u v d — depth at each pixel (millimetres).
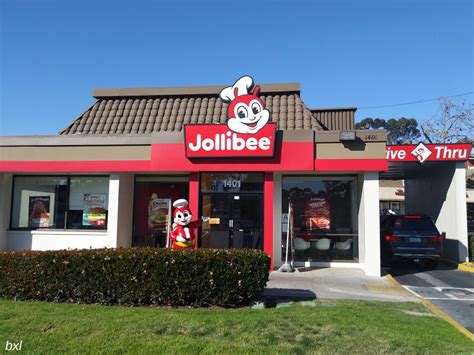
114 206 13438
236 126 12547
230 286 7727
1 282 8086
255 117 12469
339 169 12422
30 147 13758
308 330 6227
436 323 6883
